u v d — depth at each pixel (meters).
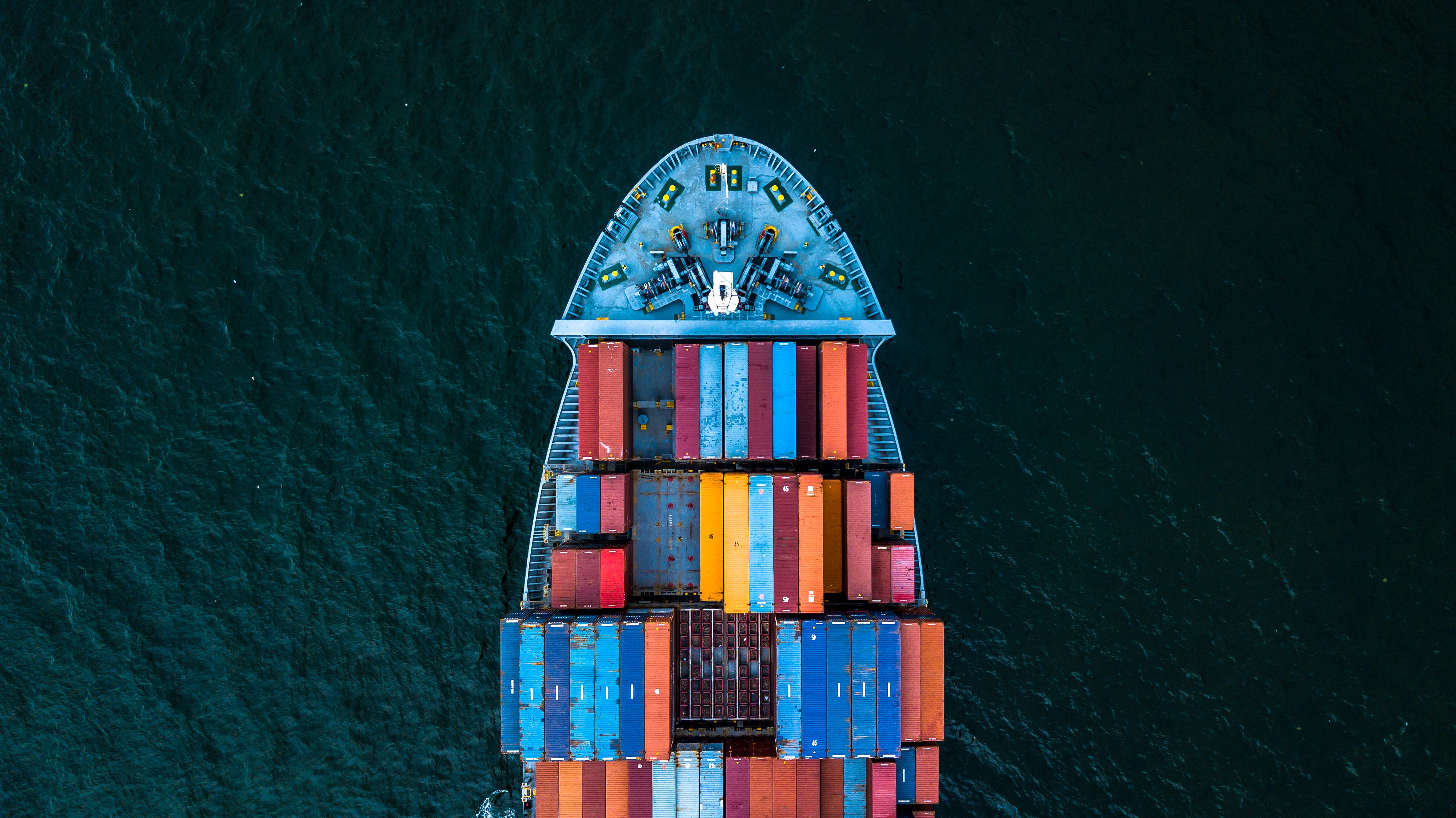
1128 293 61.97
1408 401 60.97
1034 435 60.91
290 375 61.84
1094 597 59.72
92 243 62.31
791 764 51.25
